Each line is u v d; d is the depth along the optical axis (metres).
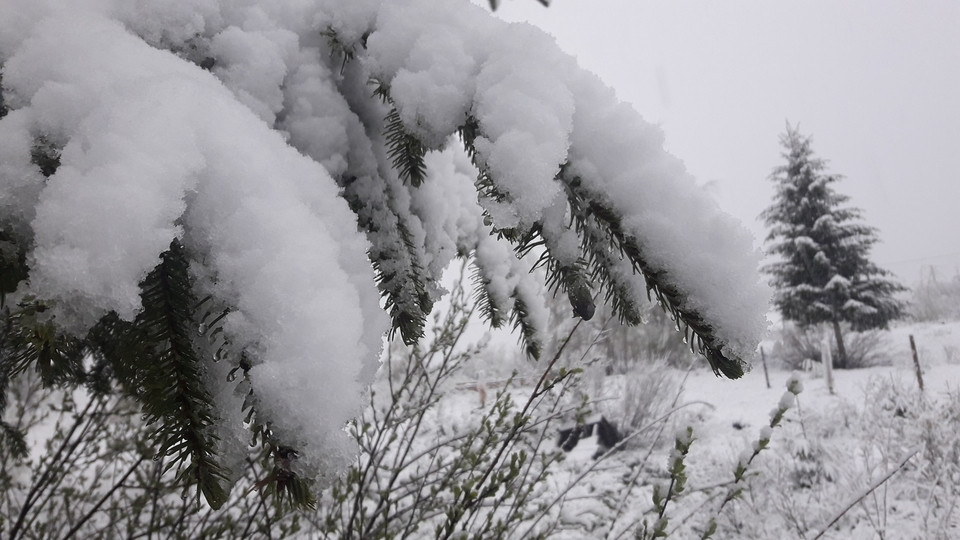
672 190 0.73
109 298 0.50
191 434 0.53
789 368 11.09
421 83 0.80
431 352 2.37
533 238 0.81
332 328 0.53
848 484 3.99
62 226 0.50
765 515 3.60
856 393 7.28
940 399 5.55
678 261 0.71
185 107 0.62
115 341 0.64
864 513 3.68
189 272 0.60
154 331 0.58
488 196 0.74
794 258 13.48
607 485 4.15
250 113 0.72
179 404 0.54
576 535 2.81
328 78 1.02
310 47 1.00
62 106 0.60
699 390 8.29
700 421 6.19
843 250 13.06
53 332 0.49
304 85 0.98
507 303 1.48
